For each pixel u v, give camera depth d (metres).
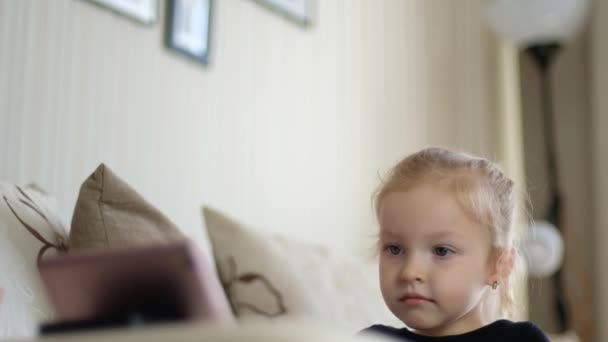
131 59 2.16
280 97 2.69
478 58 3.88
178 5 2.30
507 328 1.30
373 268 2.13
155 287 0.68
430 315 1.27
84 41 2.03
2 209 1.36
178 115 2.30
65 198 1.96
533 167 4.02
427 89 3.50
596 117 3.77
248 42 2.57
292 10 2.76
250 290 1.69
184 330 0.53
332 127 2.92
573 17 3.50
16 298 1.26
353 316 1.88
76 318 0.71
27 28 1.88
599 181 3.73
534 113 4.05
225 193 2.45
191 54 2.34
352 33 3.07
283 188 2.68
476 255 1.31
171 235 1.46
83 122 2.01
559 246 3.27
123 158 2.12
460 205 1.31
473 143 3.77
